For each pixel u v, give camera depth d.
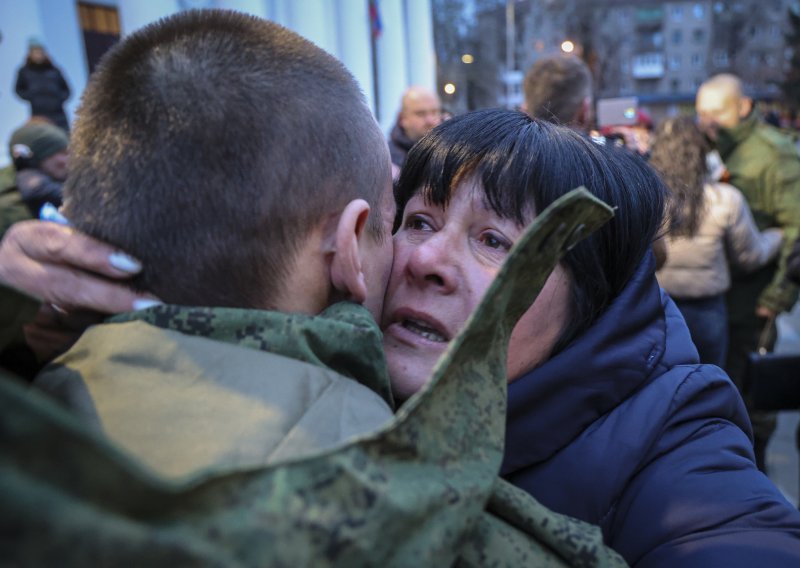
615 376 0.83
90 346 0.57
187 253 0.58
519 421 0.82
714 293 2.52
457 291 0.81
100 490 0.31
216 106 0.56
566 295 0.86
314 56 0.62
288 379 0.54
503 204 0.82
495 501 0.59
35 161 2.88
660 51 49.25
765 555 0.67
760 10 36.22
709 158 3.28
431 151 0.87
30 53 4.73
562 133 0.88
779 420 3.68
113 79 0.60
